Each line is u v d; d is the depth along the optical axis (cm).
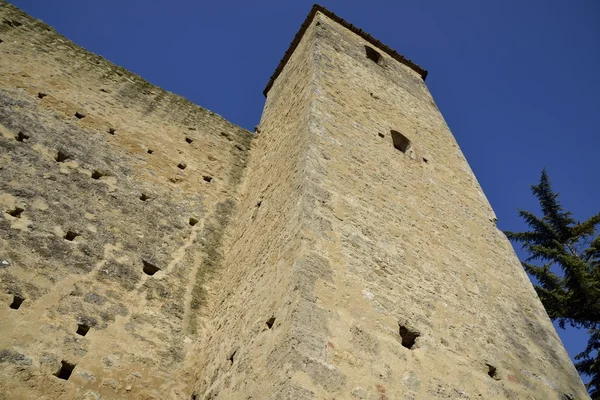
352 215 636
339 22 1252
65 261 639
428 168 884
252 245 700
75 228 690
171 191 862
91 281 639
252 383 464
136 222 762
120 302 639
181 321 670
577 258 1170
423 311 580
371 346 491
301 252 532
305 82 940
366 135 838
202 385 575
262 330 508
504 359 606
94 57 1020
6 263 593
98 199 755
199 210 861
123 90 998
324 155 712
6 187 680
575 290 1114
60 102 874
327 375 436
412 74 1264
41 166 742
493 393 550
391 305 554
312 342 453
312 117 782
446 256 701
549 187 1397
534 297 768
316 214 594
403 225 693
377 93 1020
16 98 824
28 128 786
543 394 598
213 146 1012
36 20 1001
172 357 621
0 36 915
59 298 596
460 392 521
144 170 862
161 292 688
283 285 521
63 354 548
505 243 841
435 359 535
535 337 683
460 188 896
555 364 660
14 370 507
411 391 482
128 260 698
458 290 656
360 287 544
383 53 1262
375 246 616
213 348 614
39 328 555
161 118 997
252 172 981
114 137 884
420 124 1022
